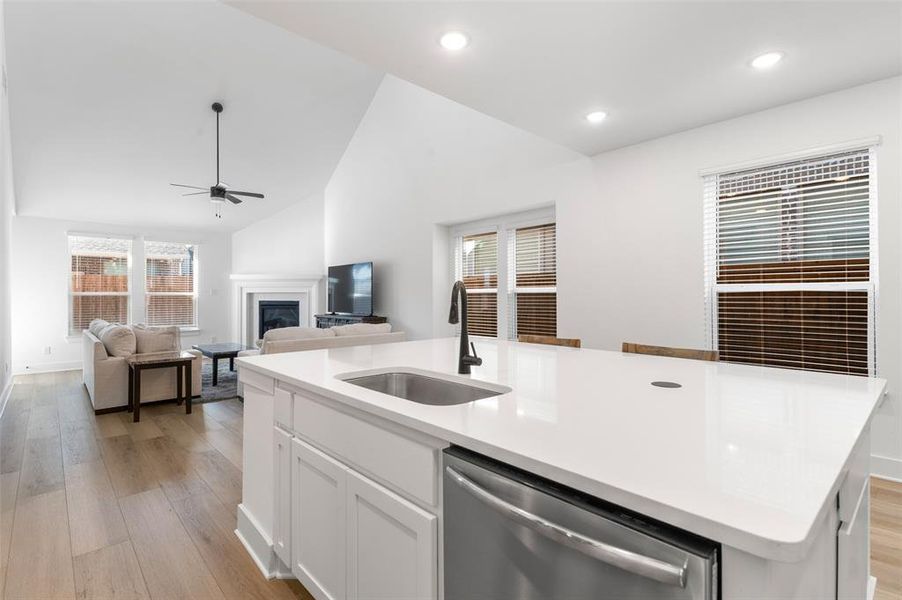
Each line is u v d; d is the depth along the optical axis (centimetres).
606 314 405
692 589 63
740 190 329
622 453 84
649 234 376
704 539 66
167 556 194
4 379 476
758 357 323
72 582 176
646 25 215
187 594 169
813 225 298
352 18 210
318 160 724
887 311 269
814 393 133
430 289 594
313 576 152
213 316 826
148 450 325
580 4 199
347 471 134
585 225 422
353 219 741
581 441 91
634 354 218
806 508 62
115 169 593
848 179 285
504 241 530
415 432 111
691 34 222
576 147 391
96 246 718
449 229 604
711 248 344
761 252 320
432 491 106
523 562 86
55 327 671
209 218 772
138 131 540
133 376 416
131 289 747
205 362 740
